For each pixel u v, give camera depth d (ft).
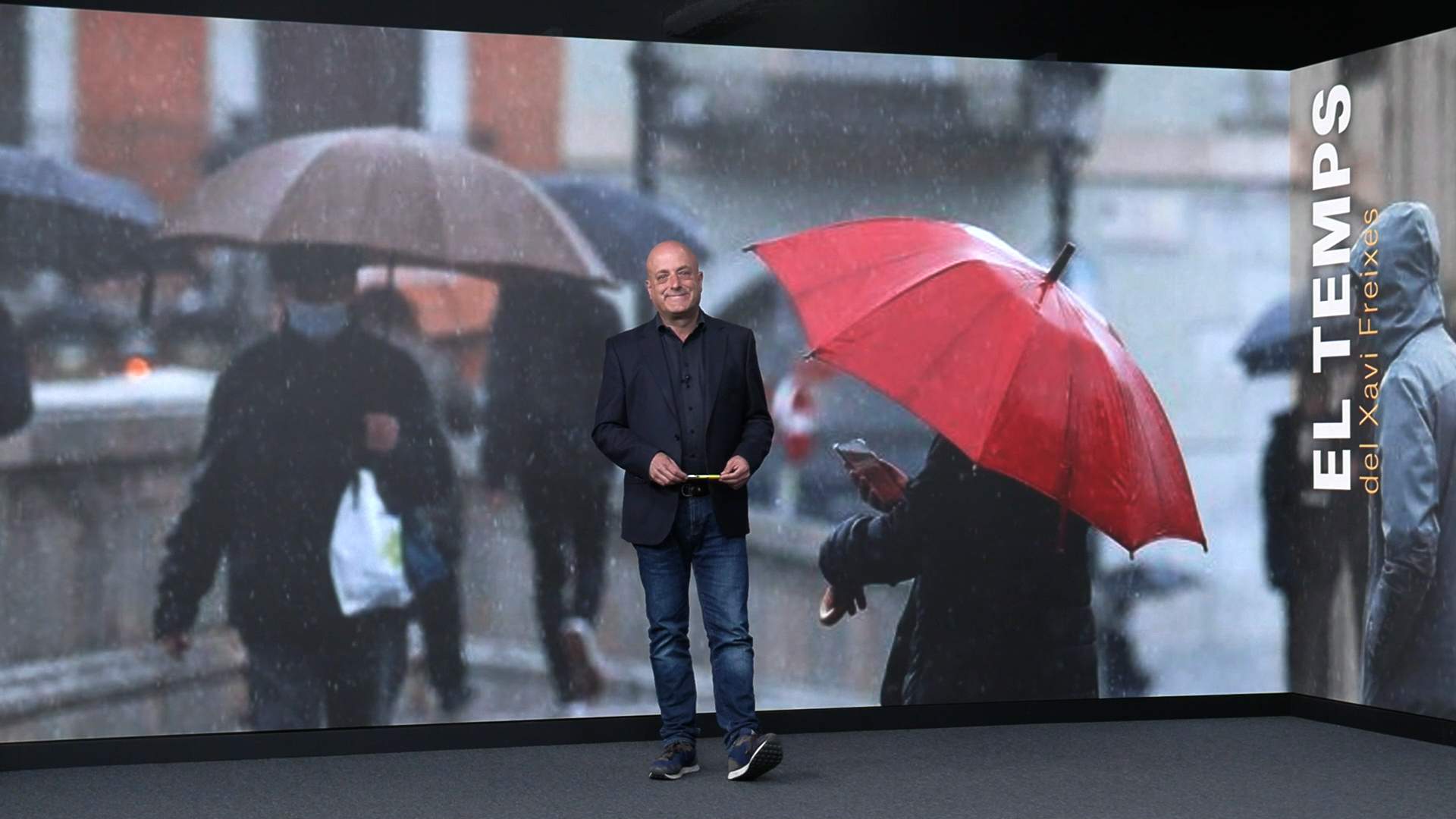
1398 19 17.95
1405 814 13.58
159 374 16.56
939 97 18.49
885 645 18.21
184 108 16.65
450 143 17.29
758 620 17.95
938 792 14.57
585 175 17.61
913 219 18.43
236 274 16.75
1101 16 18.89
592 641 17.53
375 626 17.04
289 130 16.90
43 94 16.30
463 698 17.22
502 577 17.34
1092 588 18.72
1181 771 15.62
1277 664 19.20
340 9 17.03
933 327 18.39
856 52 18.29
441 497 17.21
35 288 16.28
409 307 17.17
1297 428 19.22
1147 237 18.95
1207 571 19.02
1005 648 18.48
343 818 13.64
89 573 16.38
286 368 16.87
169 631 16.56
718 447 15.37
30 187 16.28
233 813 13.88
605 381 15.66
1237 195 19.17
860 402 18.21
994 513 18.48
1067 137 18.79
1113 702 18.78
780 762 15.12
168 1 16.61
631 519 15.40
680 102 17.84
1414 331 17.51
